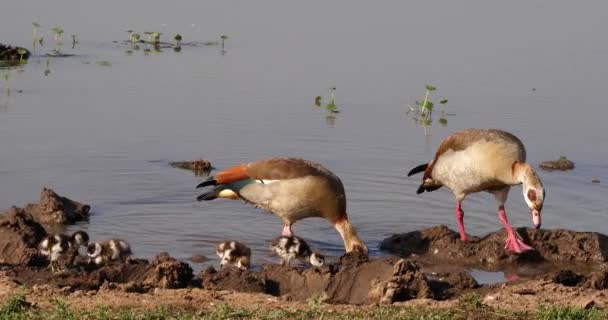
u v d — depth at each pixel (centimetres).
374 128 2170
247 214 1623
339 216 1491
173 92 2461
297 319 1013
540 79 2697
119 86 2508
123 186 1728
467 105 2403
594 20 3612
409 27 3391
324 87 2550
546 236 1485
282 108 2325
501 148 1507
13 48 2806
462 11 3697
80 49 2962
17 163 1830
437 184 1616
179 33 3231
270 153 1958
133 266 1248
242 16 3509
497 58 2962
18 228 1370
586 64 2897
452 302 1105
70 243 1285
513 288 1189
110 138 2017
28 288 1127
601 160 1970
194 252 1429
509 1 3931
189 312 1036
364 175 1834
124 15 3475
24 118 2147
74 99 2347
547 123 2242
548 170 1902
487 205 1712
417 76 2697
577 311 1023
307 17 3509
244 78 2638
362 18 3512
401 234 1516
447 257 1465
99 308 1030
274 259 1416
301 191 1475
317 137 2083
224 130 2116
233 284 1202
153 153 1928
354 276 1215
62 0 3678
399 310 1052
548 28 3447
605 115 2323
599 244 1459
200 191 1719
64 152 1906
